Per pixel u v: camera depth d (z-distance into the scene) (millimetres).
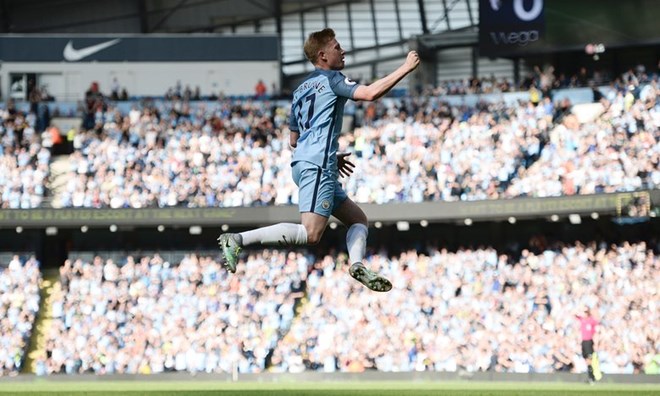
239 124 43969
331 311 37375
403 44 58625
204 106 45500
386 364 35312
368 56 59375
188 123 43875
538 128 41656
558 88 44594
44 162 43000
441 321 36469
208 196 41562
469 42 52750
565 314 35438
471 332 35969
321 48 9688
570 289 36250
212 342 36625
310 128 9523
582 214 37562
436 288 37531
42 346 38688
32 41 51281
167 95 47188
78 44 51469
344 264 39469
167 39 51781
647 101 40000
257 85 50062
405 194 40500
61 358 37031
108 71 51344
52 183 43438
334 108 9461
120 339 37625
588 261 37156
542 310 35875
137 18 60250
